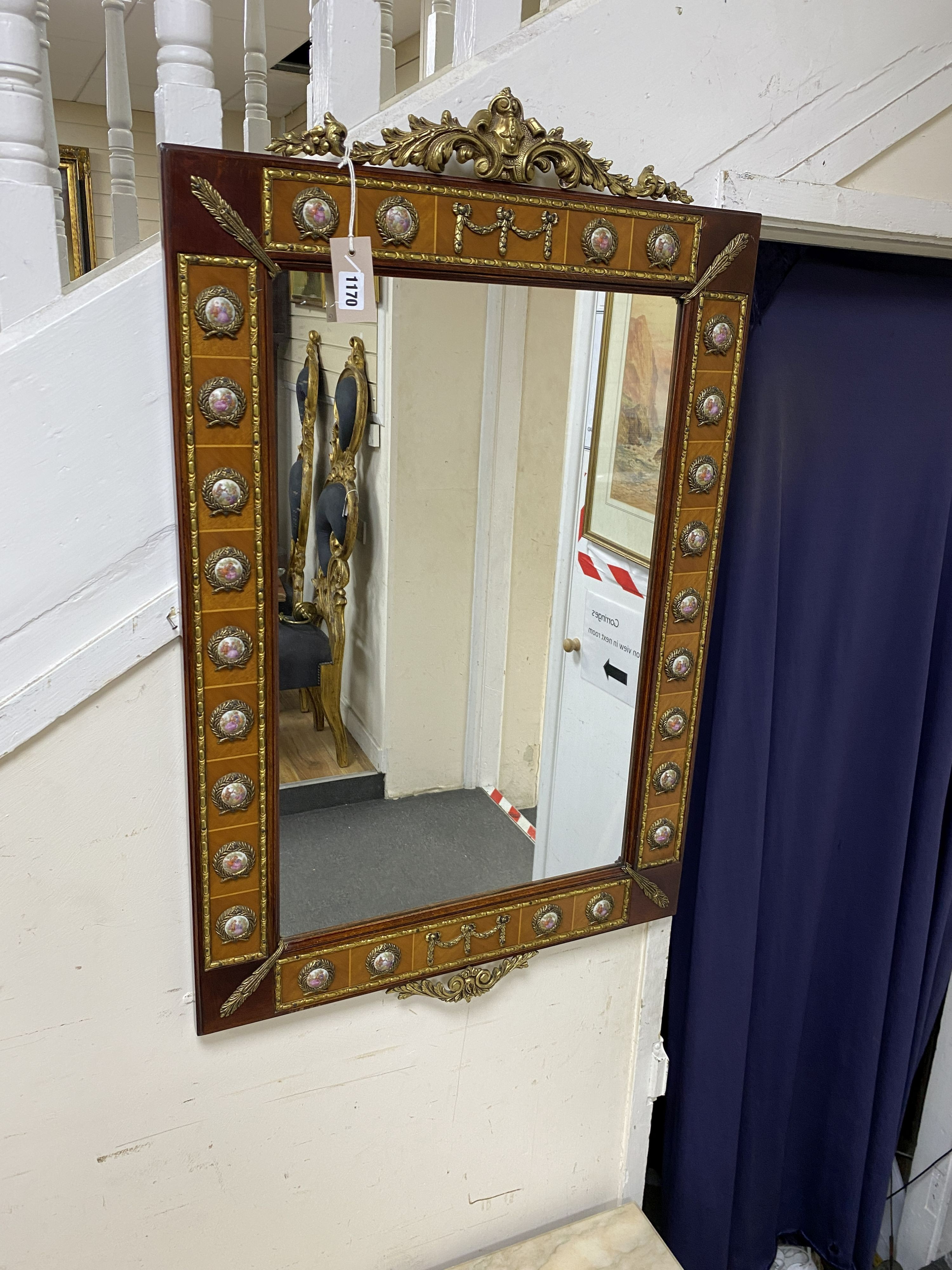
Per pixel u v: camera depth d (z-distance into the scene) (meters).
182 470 0.98
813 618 1.61
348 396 1.03
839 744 1.73
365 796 1.18
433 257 1.04
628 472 1.22
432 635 1.16
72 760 1.06
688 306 1.20
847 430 1.52
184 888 1.16
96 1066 1.18
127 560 1.03
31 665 1.01
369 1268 1.50
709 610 1.35
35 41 0.90
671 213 1.15
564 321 1.12
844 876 1.86
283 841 1.15
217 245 0.94
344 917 1.23
